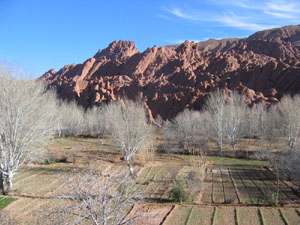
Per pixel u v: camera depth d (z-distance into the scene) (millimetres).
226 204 24297
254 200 25219
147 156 47000
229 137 54281
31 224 18453
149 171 37750
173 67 161875
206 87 117188
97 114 91250
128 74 176000
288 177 31750
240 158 50094
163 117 114500
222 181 32719
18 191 27281
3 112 27281
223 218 20625
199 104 108438
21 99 27609
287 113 54500
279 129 59469
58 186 28828
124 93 138250
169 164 43062
